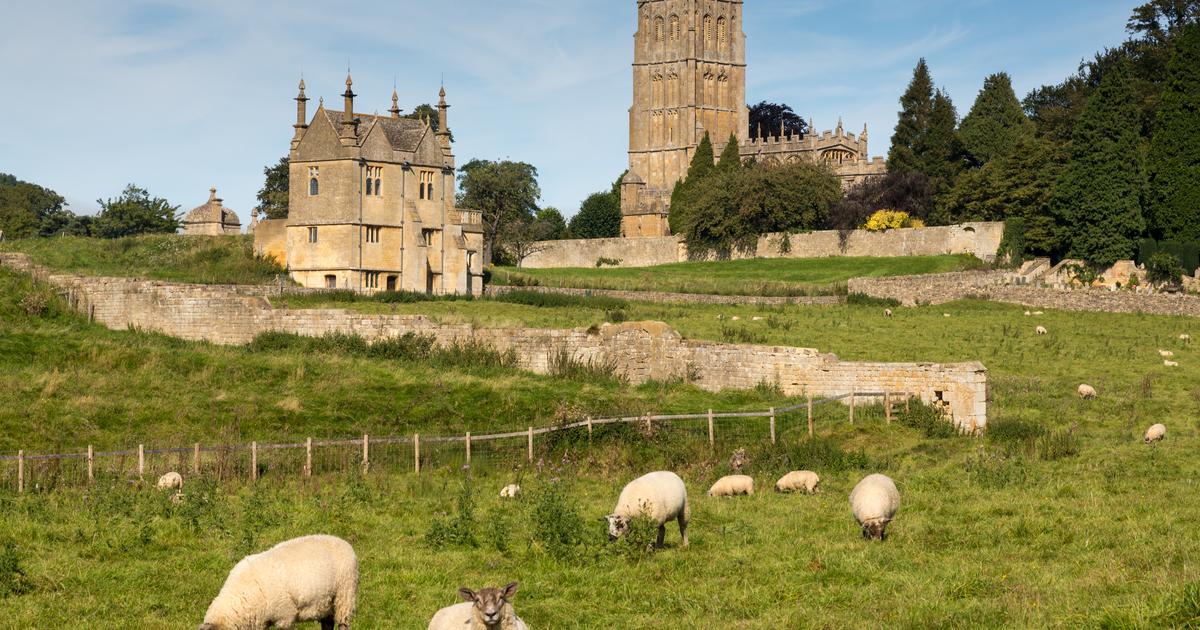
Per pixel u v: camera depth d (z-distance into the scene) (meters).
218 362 56.47
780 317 80.62
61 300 71.94
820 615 21.48
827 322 77.81
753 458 39.94
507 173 154.50
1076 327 77.25
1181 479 35.44
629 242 148.25
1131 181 107.00
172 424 45.97
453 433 46.16
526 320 73.19
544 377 57.00
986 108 151.62
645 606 22.69
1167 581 21.66
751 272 124.50
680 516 27.02
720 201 140.12
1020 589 22.44
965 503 32.41
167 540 28.47
